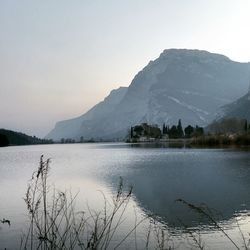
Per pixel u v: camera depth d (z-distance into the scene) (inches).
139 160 3203.7
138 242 708.7
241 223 848.3
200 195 1243.8
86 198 1180.5
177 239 737.6
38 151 6983.3
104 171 2256.4
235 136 5359.3
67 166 2763.3
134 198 1202.0
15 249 663.1
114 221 868.6
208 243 707.4
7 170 2536.9
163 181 1647.4
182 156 3432.6
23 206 1046.4
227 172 1940.2
